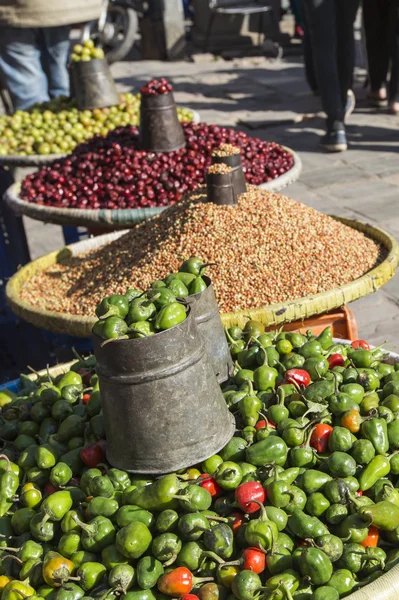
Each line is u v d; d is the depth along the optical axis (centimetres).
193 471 221
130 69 1441
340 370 267
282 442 227
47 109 677
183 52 1481
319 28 768
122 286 353
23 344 460
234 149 366
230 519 212
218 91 1188
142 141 488
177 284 243
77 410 260
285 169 481
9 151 634
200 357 216
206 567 203
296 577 198
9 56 716
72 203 469
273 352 278
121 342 204
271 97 1112
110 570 204
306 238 357
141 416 211
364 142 853
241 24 1472
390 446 232
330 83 798
